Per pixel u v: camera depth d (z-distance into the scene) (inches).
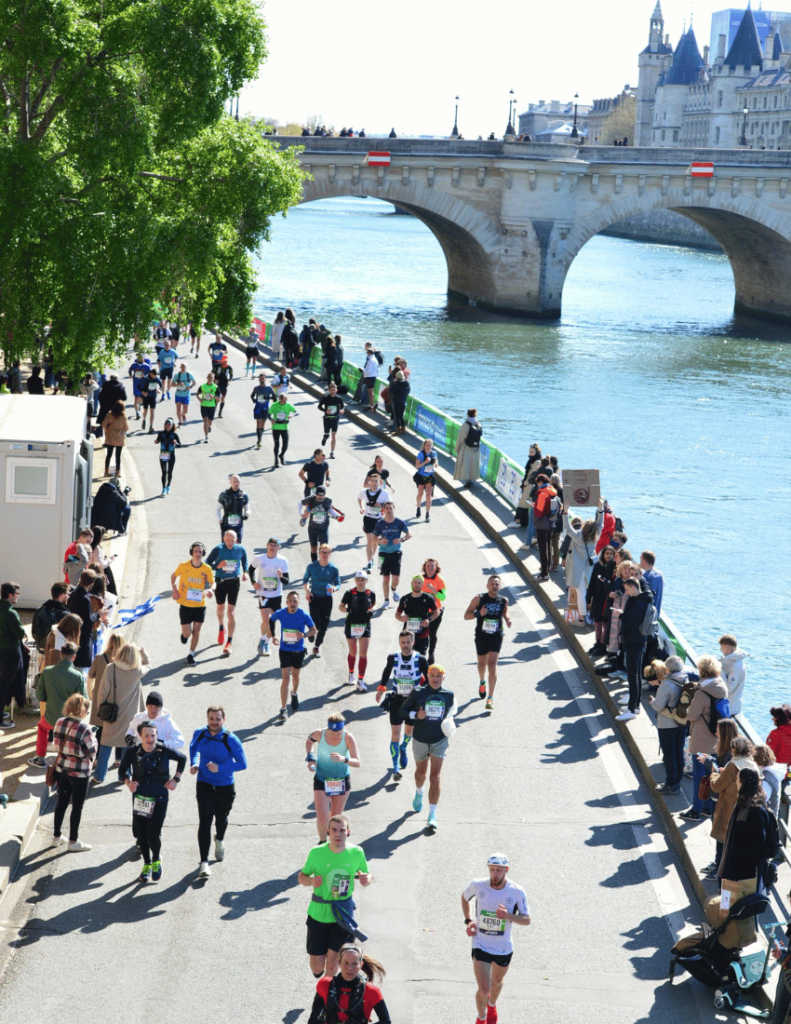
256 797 551.5
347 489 1175.0
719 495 1617.9
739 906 412.5
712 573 1295.5
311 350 1884.8
